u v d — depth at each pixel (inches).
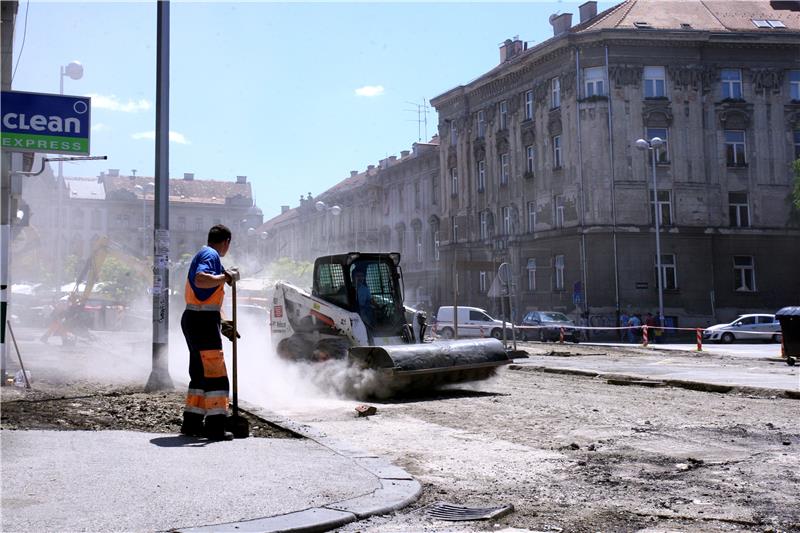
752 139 1674.5
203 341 269.3
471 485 222.5
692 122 1635.1
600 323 1567.4
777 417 372.2
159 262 425.7
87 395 384.5
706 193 1633.9
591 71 1630.2
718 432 322.7
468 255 2017.7
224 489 192.7
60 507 171.5
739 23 1711.4
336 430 326.3
